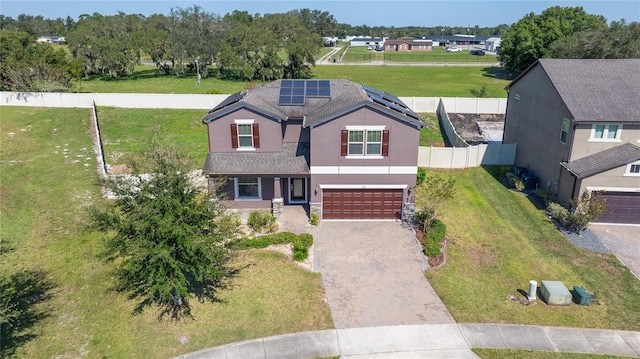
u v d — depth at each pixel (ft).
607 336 56.49
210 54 227.61
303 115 87.97
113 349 54.90
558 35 218.18
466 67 277.03
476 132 145.07
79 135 133.80
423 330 57.72
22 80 171.12
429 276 68.85
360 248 76.64
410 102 157.79
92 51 228.22
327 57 340.80
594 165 83.10
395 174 82.99
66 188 96.99
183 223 53.93
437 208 90.38
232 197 89.10
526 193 99.40
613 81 91.50
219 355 53.93
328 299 63.67
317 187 83.56
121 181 56.65
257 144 87.25
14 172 105.19
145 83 213.87
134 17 299.99
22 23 510.58
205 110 158.61
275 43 216.74
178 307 61.67
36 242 76.43
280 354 54.08
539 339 56.03
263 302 62.95
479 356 53.47
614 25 176.86
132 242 52.95
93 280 66.95
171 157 60.70
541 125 98.84
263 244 75.77
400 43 422.41
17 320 58.70
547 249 76.48
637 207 83.66
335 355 53.93
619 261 72.64
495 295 64.64
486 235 81.25
